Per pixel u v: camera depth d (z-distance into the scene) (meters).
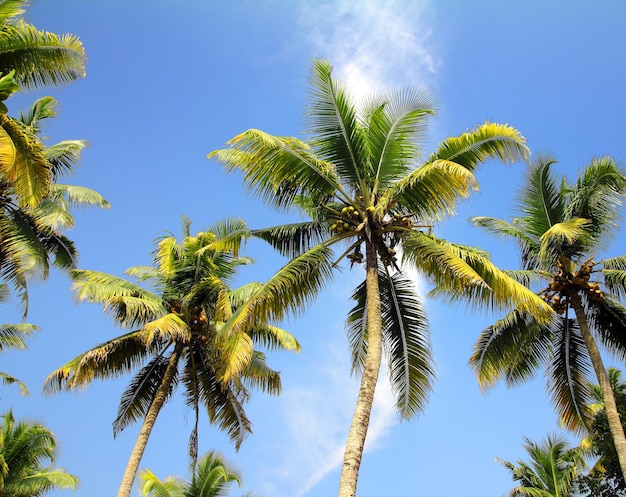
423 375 13.63
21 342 22.22
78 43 13.60
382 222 13.28
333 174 13.34
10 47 13.07
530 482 23.45
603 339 18.48
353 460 9.95
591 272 17.83
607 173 17.38
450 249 13.01
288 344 20.08
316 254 12.96
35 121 18.36
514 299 12.54
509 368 19.77
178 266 18.69
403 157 13.98
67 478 22.34
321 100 13.81
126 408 18.17
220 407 19.06
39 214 16.56
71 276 18.64
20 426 22.44
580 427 18.70
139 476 19.91
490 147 12.91
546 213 18.84
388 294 14.19
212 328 17.48
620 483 19.48
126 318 17.45
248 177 13.02
